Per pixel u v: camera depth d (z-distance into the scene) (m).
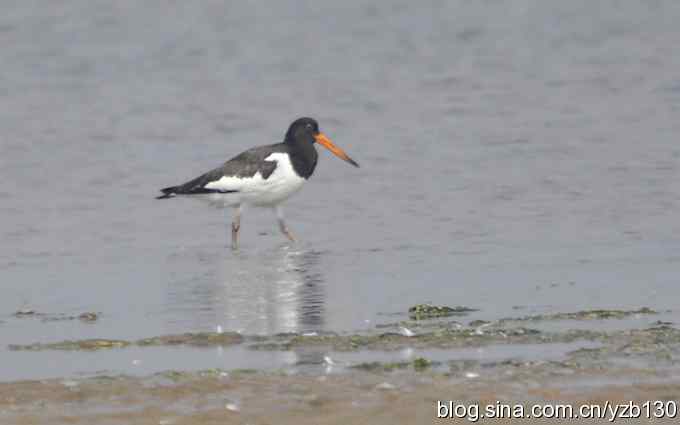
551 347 10.71
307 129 18.11
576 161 22.00
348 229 17.97
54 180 22.00
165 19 41.44
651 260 14.96
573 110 27.19
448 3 43.59
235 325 12.07
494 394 9.34
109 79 33.16
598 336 11.03
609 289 13.37
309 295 13.53
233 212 19.59
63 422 8.87
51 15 41.53
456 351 10.65
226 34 39.22
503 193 19.81
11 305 13.40
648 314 12.01
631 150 22.69
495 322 11.77
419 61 34.72
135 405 9.23
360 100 29.73
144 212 19.61
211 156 24.27
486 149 23.52
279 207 18.11
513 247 16.12
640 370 9.88
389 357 10.52
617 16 40.41
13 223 18.77
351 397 9.32
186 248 17.08
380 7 43.16
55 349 11.15
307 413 9.00
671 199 18.86
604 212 18.19
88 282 14.72
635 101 27.84
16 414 9.05
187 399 9.35
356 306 12.87
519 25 39.69
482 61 34.38
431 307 12.46
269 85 32.09
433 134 25.36
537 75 31.95
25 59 35.72
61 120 27.94
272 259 16.05
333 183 21.28
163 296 13.70
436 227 17.75
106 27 40.03
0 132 26.62
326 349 10.83
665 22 39.09
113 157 24.09
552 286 13.63
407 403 9.16
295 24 40.59
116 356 10.85
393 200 19.78
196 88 31.80
